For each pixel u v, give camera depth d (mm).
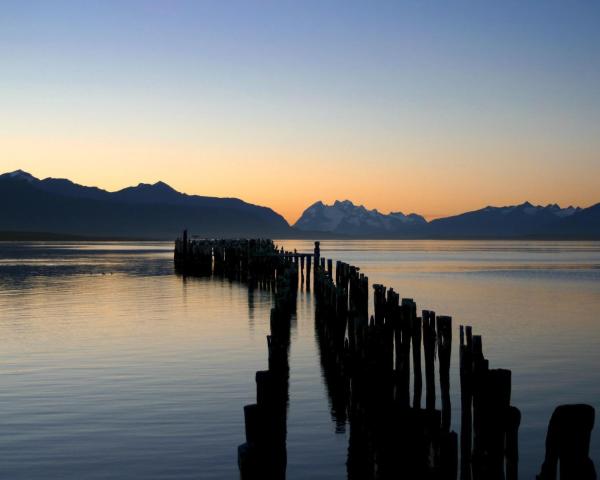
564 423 8062
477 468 11266
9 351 24750
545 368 23281
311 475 13531
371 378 16156
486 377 11047
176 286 53625
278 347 16922
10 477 13062
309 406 18141
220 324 31812
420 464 12703
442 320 13781
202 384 19812
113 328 30469
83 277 63250
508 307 42719
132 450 14391
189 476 13141
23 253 130000
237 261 64312
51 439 15039
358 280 26484
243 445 11078
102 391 18938
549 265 98250
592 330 32469
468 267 91750
